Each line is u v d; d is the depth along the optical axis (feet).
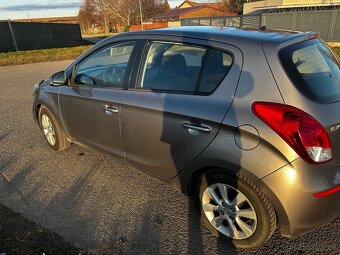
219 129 7.75
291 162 6.96
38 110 15.25
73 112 12.39
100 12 226.58
